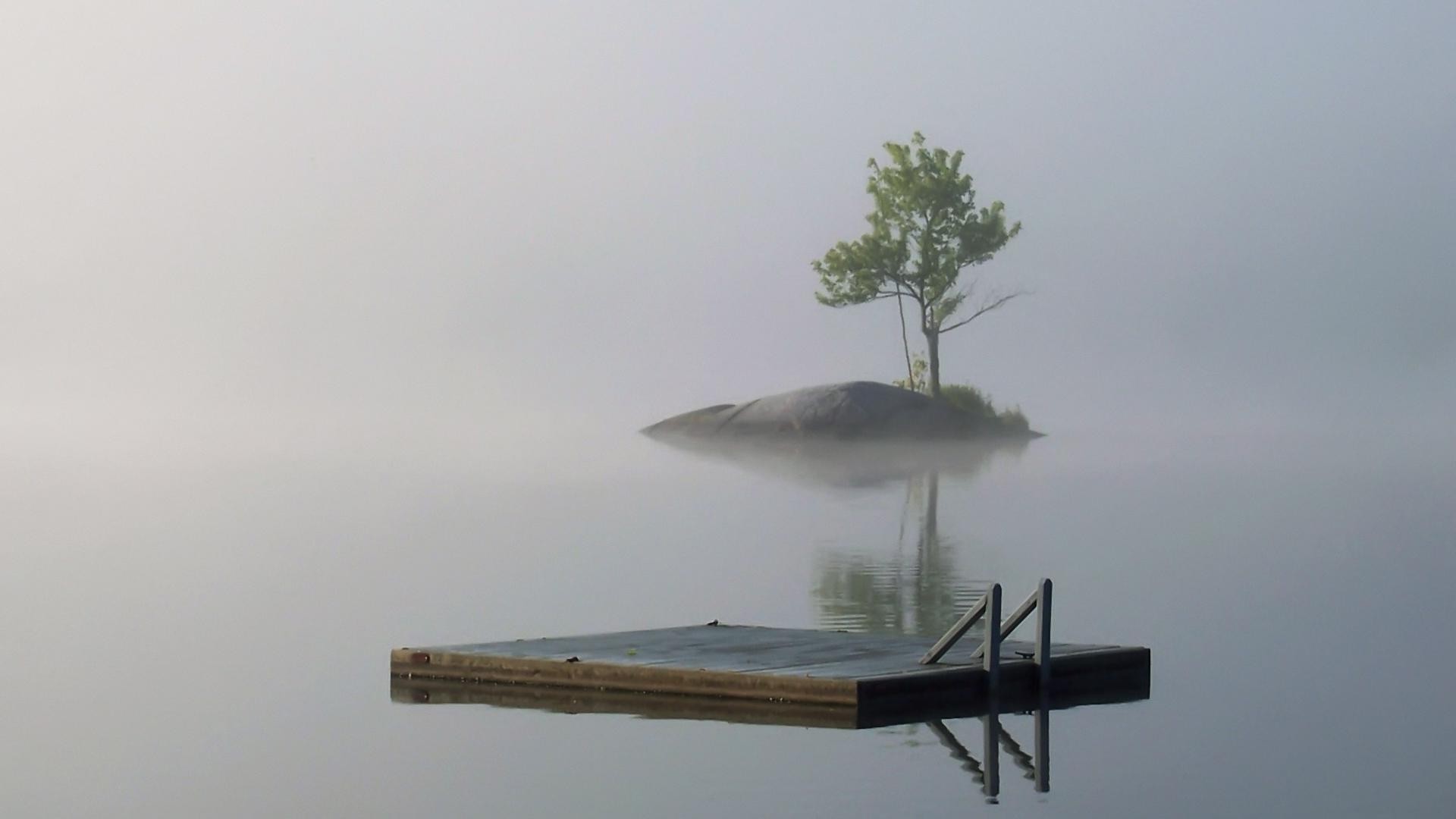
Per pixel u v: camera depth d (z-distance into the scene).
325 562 36.91
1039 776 14.26
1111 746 15.41
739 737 15.66
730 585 31.44
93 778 14.78
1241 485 68.88
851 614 26.47
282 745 15.97
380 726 16.61
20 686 19.78
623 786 13.97
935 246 88.62
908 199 88.06
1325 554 37.53
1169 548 39.47
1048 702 17.53
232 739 16.33
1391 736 15.96
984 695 17.59
